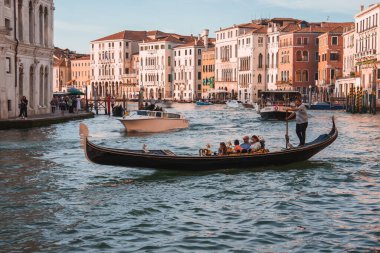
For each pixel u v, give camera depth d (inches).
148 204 642.2
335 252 476.7
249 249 485.7
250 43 4658.0
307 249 484.7
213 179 788.6
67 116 1916.8
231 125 1930.4
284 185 751.7
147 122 1624.0
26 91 1878.7
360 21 3277.6
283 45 4328.3
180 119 1722.4
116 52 6358.3
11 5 1721.2
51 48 2096.5
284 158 873.5
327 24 4352.9
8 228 544.4
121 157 771.4
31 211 609.0
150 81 6023.6
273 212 606.5
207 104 4483.3
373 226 550.3
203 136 1481.3
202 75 5531.5
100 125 1859.0
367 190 718.5
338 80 3575.3
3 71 1555.1
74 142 1229.7
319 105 3149.6
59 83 6988.2
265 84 4658.0
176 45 5876.0
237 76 4899.1
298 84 4183.1
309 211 609.9
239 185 749.3
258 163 857.5
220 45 5191.9
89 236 520.7
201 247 491.2
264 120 2177.7
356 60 3299.7
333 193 699.4
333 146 1180.5
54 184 755.4
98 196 685.3
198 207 627.5
